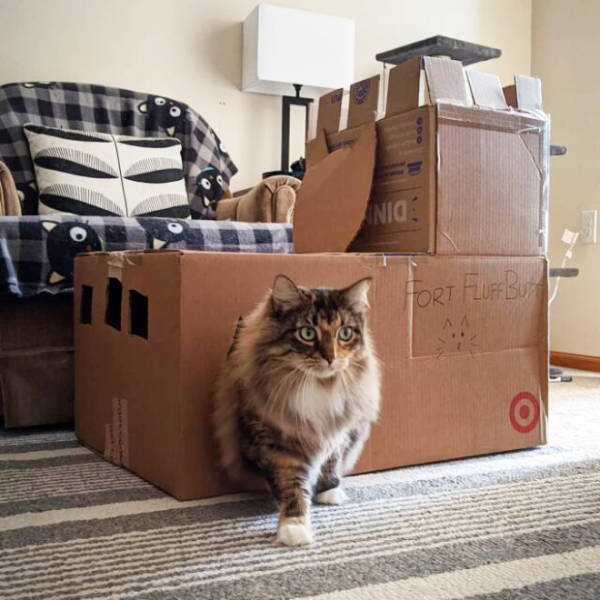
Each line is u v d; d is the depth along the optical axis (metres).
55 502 1.25
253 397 1.16
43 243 1.79
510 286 1.61
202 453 1.27
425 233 1.50
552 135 3.39
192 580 0.92
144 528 1.12
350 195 1.67
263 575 0.94
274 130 3.34
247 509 1.22
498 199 1.59
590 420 2.00
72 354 1.90
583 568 0.98
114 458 1.52
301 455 1.15
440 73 1.53
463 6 3.70
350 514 1.20
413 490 1.33
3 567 0.96
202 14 3.15
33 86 2.72
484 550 1.04
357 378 1.22
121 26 3.01
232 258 1.29
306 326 1.15
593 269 3.13
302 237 1.85
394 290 1.45
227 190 2.98
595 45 3.21
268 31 3.02
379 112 1.70
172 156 2.80
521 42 3.79
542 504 1.25
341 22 3.15
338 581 0.93
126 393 1.46
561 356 3.22
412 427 1.49
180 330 1.24
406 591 0.90
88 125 2.79
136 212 2.63
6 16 2.82
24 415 1.85
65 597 0.87
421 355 1.49
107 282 1.55
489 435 1.59
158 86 3.09
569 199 3.26
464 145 1.53
